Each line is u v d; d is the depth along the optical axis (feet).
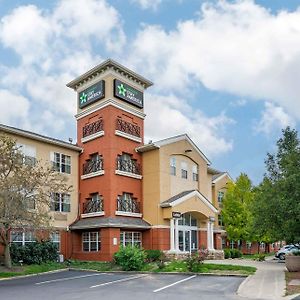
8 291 55.31
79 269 87.15
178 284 60.64
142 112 117.29
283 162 70.23
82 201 108.27
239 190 140.87
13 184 74.79
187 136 118.62
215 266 80.38
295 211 62.85
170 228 103.91
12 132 93.66
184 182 115.55
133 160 110.52
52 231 85.46
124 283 62.90
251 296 47.93
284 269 78.33
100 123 108.17
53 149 104.47
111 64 108.17
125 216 103.19
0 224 73.72
